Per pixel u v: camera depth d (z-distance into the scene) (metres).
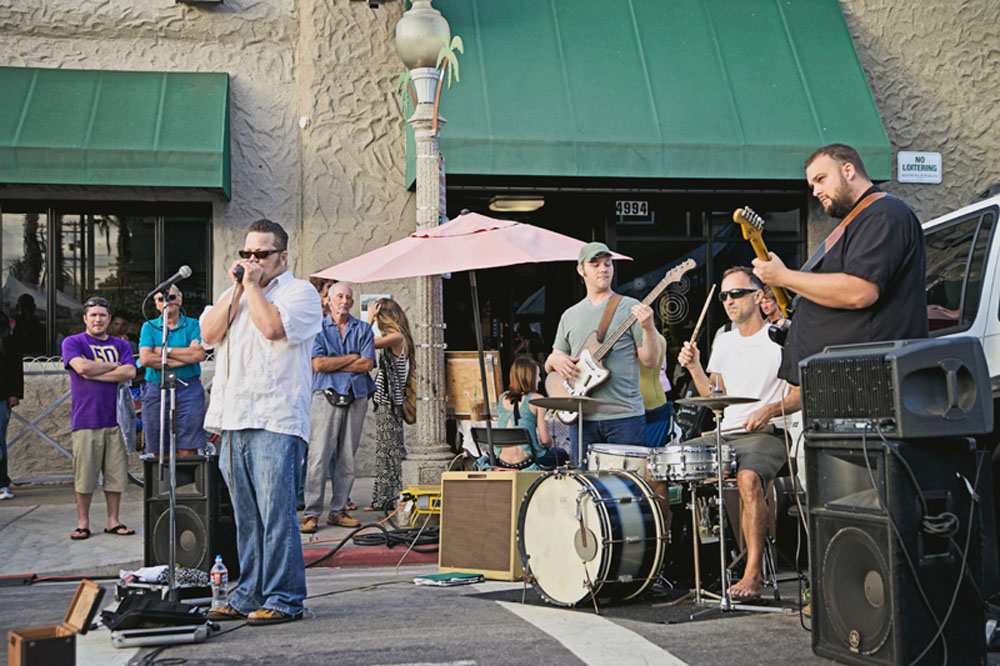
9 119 13.55
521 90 14.12
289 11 15.31
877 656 5.36
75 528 11.52
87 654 6.40
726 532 8.58
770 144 14.31
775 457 7.76
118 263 14.89
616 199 15.77
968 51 16.56
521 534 7.96
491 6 14.79
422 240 10.46
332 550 10.20
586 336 9.18
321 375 11.18
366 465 15.22
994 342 7.43
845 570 5.53
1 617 7.86
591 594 7.46
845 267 6.21
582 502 7.50
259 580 7.33
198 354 10.71
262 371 7.11
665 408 10.48
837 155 6.40
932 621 5.27
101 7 14.84
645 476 8.05
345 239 15.12
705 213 15.91
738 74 14.77
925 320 6.26
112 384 11.15
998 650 6.18
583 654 6.20
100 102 13.98
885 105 16.34
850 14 16.30
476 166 13.70
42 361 14.66
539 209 16.08
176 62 15.01
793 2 15.62
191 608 7.50
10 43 14.70
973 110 16.55
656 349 9.00
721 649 6.26
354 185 15.16
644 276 15.83
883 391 5.30
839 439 5.55
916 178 16.31
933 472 5.32
